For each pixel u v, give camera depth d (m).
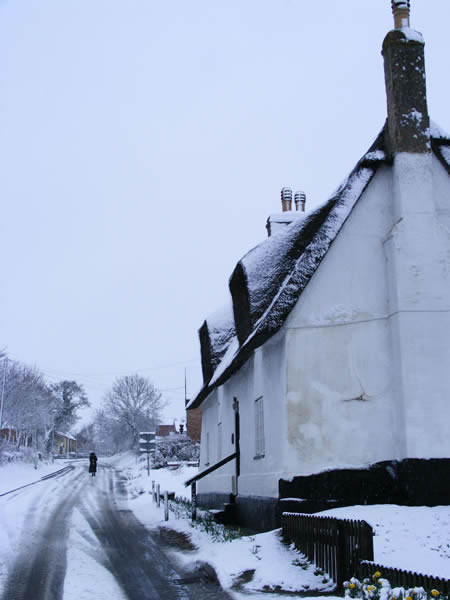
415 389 12.18
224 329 22.38
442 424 12.04
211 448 23.80
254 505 15.08
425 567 8.29
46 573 10.82
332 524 8.94
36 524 17.73
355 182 13.50
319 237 13.21
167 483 33.75
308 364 12.86
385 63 13.88
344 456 12.53
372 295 13.23
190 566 11.36
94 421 135.88
